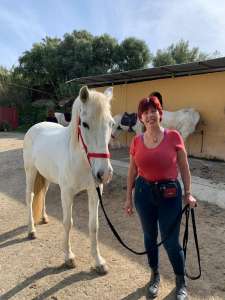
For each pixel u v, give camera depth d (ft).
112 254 11.66
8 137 54.19
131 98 37.73
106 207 17.15
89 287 9.50
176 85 32.30
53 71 90.12
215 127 29.04
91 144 8.63
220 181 19.95
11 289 9.42
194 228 8.39
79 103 9.51
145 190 8.38
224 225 14.28
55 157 11.17
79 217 15.74
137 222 14.97
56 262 10.99
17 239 12.91
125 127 33.76
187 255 11.61
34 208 13.65
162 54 95.20
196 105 30.50
